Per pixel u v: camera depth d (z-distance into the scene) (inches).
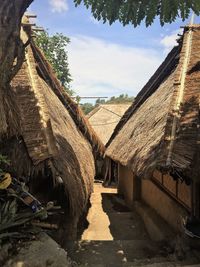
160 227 335.9
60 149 266.7
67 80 788.0
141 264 256.8
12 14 199.5
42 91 321.4
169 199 337.7
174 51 470.9
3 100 213.9
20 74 312.7
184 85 332.8
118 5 219.9
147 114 420.2
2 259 189.6
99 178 856.3
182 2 215.0
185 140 265.3
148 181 437.1
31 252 196.7
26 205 223.5
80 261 271.4
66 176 242.8
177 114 292.5
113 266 261.1
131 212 472.1
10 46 201.5
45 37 712.4
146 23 222.4
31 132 244.5
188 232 254.4
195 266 224.4
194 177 242.2
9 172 225.3
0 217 201.6
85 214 418.9
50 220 270.4
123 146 443.2
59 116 378.9
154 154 267.0
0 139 221.1
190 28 426.0
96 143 583.5
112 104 1092.5
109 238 355.3
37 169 238.2
